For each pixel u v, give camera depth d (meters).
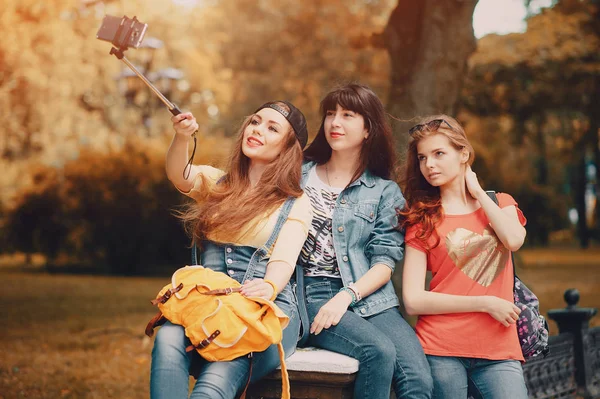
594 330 5.09
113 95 18.91
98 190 15.48
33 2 14.21
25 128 17.84
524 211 23.06
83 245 15.80
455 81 5.77
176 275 2.75
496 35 12.57
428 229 3.08
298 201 3.03
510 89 12.73
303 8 20.56
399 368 2.85
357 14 20.25
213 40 23.56
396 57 5.82
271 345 2.77
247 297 2.69
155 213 15.47
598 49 11.96
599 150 25.97
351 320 2.91
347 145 3.27
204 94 22.14
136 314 9.45
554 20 12.41
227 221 2.96
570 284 13.55
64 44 15.83
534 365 4.35
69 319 8.98
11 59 15.22
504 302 2.94
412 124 5.61
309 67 20.59
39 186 16.16
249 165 3.17
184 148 3.05
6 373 5.83
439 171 3.13
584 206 29.66
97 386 5.44
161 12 19.16
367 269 3.16
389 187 3.29
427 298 3.02
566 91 12.58
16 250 16.69
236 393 2.70
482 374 2.99
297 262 3.20
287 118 3.10
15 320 8.88
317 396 2.81
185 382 2.60
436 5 5.66
